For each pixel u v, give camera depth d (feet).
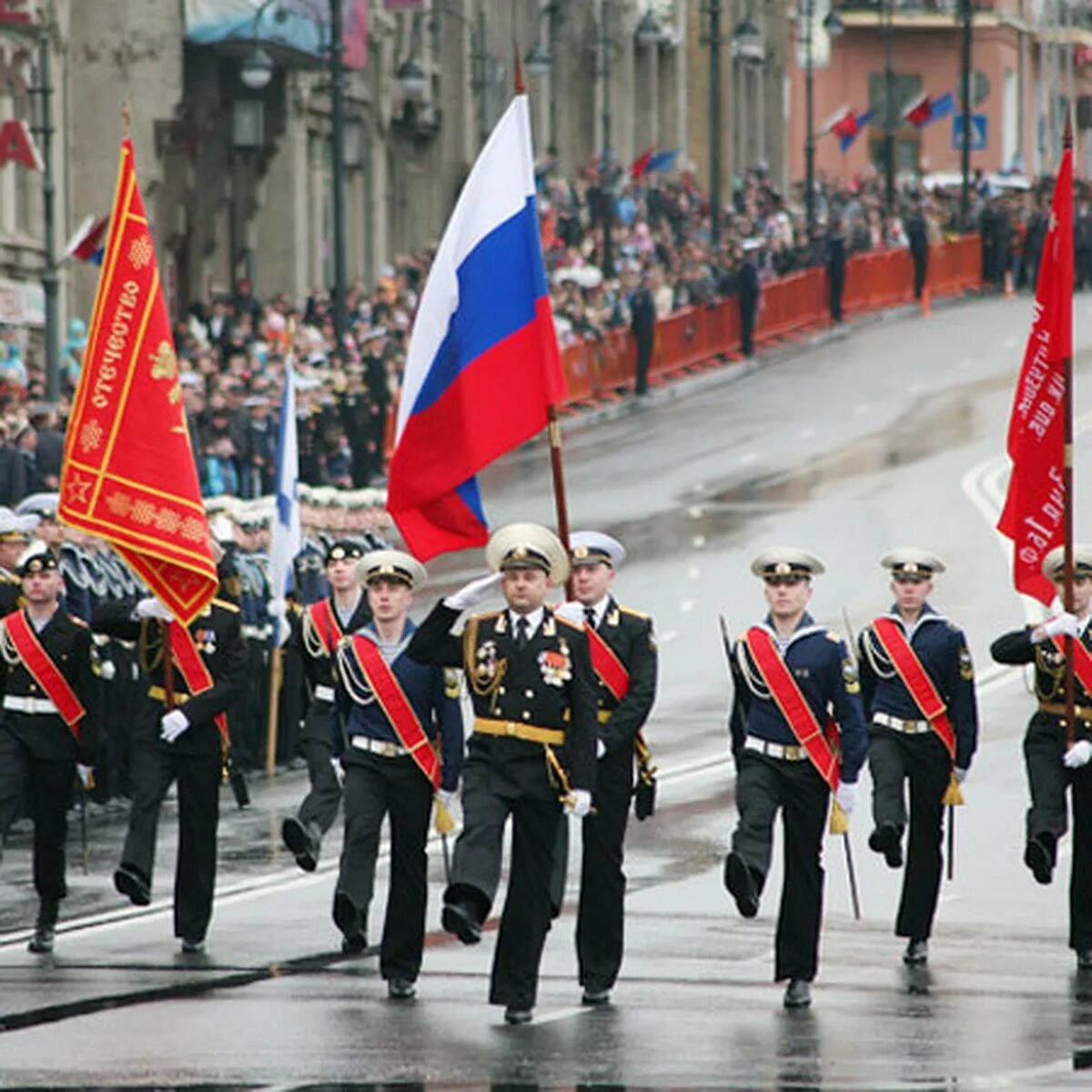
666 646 215.31
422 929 103.65
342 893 108.47
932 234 500.33
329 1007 100.94
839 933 120.26
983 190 554.87
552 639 100.48
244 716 173.37
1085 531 269.85
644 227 435.53
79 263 326.44
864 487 299.79
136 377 114.21
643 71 575.79
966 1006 102.22
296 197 385.09
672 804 155.63
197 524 114.21
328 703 125.08
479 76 474.90
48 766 116.16
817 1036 95.50
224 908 125.80
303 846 121.60
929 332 446.60
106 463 114.11
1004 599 230.48
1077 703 114.42
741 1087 86.07
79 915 124.77
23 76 304.09
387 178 442.50
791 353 424.87
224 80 361.10
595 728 100.27
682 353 400.06
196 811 115.44
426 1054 91.56
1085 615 115.44
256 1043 93.20
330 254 407.03
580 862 138.21
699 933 118.83
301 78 382.83
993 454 321.11
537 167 433.89
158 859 141.69
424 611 232.53
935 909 118.42
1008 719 182.91
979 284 510.17
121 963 111.55
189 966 110.93
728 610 230.48
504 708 100.22
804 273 444.14
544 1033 95.76
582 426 360.69
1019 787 160.04
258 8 321.32
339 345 306.35
